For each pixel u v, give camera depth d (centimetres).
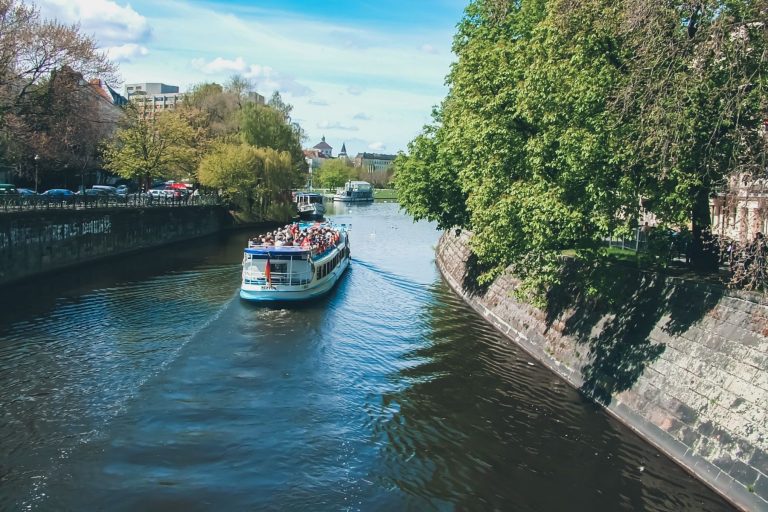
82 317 2755
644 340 1772
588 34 1617
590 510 1278
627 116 1560
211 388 1934
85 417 1681
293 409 1784
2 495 1283
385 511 1270
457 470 1445
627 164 1568
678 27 1459
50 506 1249
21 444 1512
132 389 1898
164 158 6500
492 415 1756
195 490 1330
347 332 2662
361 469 1443
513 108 1806
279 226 7844
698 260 1900
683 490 1339
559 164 1645
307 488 1351
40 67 3781
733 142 1474
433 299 3481
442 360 2275
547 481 1392
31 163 4847
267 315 2941
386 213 11388
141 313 2878
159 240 5525
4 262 3288
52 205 3875
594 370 1925
